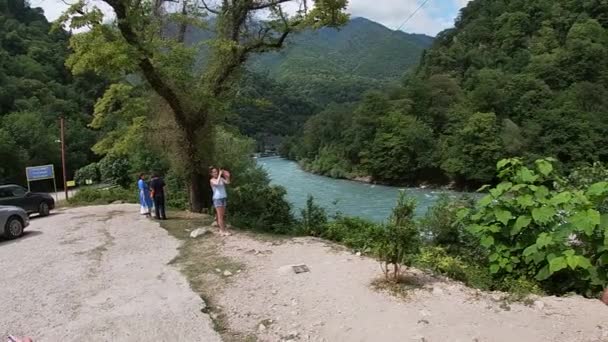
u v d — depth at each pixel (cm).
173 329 640
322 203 4497
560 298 682
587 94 7212
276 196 1570
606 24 9675
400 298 701
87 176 4794
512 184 782
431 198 3997
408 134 6969
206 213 1828
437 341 570
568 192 730
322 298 727
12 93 7075
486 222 782
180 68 1614
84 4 1405
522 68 8888
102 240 1306
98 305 744
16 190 2161
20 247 1255
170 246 1172
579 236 728
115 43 1373
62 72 8575
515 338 571
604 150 6156
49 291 823
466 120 6944
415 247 837
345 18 1574
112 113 2000
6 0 9462
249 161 2939
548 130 6431
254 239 1194
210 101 1661
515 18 10494
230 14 1722
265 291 781
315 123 9850
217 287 820
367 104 7894
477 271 788
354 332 610
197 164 1841
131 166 3381
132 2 1459
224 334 633
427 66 10838
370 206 4306
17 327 662
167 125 1830
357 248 1052
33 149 6191
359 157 7550
